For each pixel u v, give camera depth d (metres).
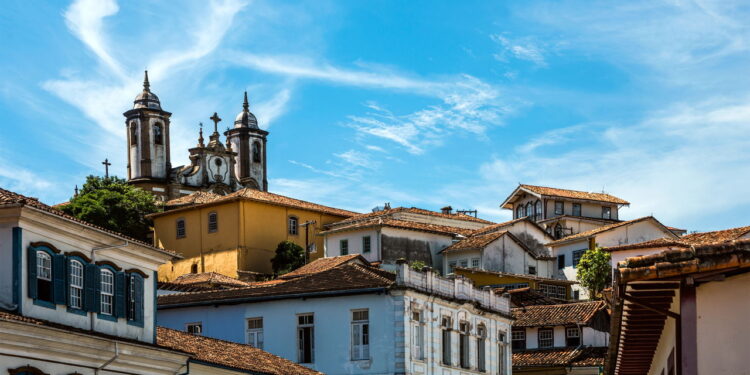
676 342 13.39
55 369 26.42
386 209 99.50
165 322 50.53
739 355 12.31
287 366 39.53
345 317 47.12
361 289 46.53
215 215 93.88
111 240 29.12
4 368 24.64
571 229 103.56
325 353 47.16
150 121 121.62
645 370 22.41
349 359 46.75
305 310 47.78
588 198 107.25
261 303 48.59
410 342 46.66
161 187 119.69
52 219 26.53
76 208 98.06
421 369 47.38
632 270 12.71
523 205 108.94
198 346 35.62
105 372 28.41
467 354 52.44
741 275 12.44
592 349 63.97
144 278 31.25
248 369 35.72
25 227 25.94
